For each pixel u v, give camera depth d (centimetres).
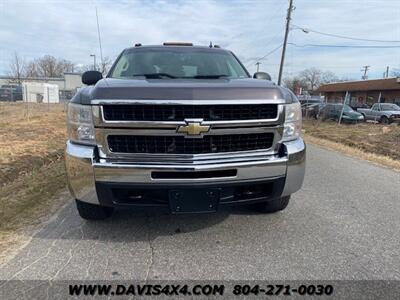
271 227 381
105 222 386
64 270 287
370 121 2300
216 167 297
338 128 1812
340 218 415
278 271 290
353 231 377
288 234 364
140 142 296
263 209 414
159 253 319
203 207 305
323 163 794
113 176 296
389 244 346
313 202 475
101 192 304
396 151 997
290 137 330
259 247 333
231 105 295
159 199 309
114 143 298
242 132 304
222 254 318
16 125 1381
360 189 552
